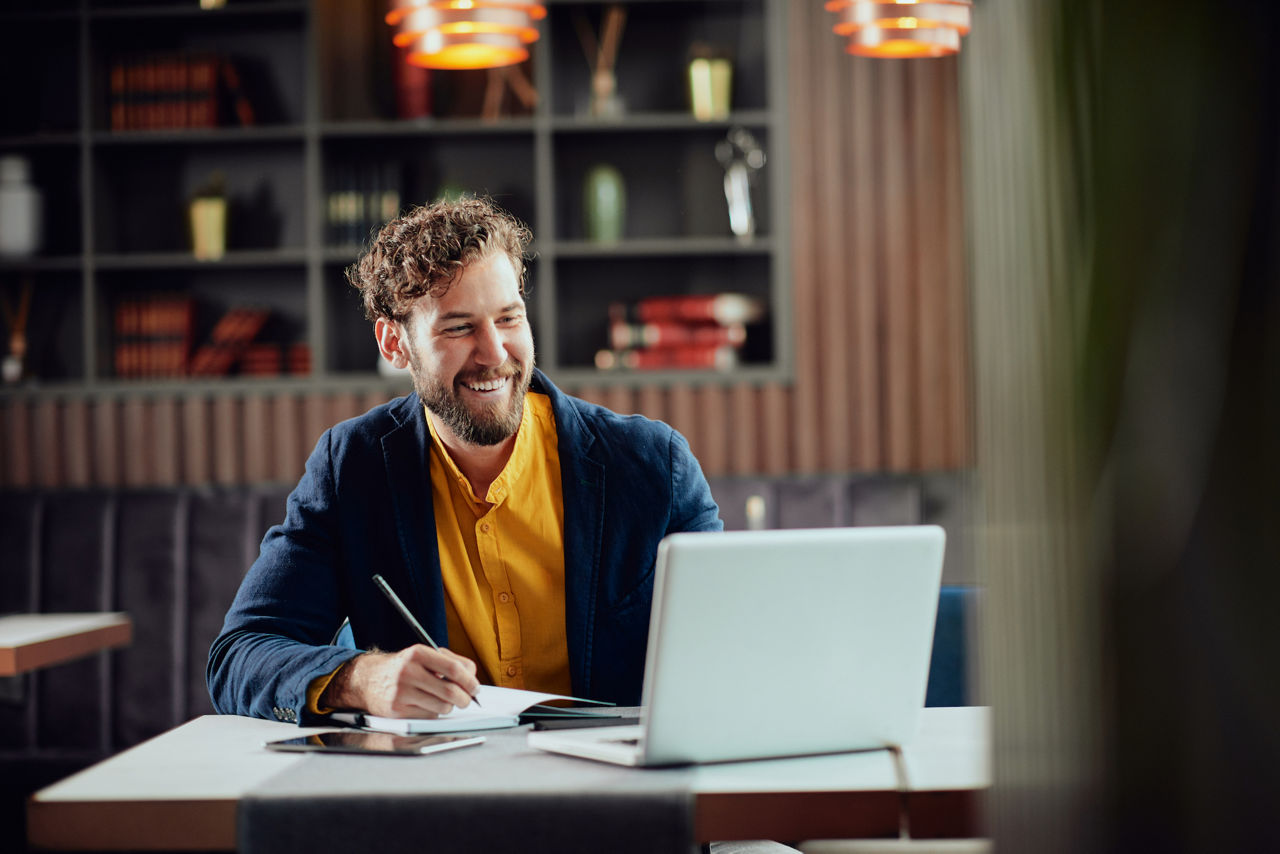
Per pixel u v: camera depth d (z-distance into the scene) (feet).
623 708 4.34
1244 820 1.23
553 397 5.34
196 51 11.94
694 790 3.11
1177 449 1.24
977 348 1.41
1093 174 1.27
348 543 5.10
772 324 11.51
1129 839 1.26
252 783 3.23
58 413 11.12
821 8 10.87
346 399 11.10
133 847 3.10
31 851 3.12
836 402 10.87
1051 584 1.31
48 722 10.02
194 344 11.84
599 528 5.16
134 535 10.09
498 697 4.28
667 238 11.89
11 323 11.73
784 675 3.44
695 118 11.26
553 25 11.97
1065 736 1.30
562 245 11.25
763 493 10.29
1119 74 1.26
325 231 11.54
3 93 11.53
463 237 4.91
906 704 3.64
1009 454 1.36
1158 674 1.25
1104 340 1.27
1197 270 1.24
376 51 11.86
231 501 10.12
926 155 10.77
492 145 12.00
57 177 11.84
